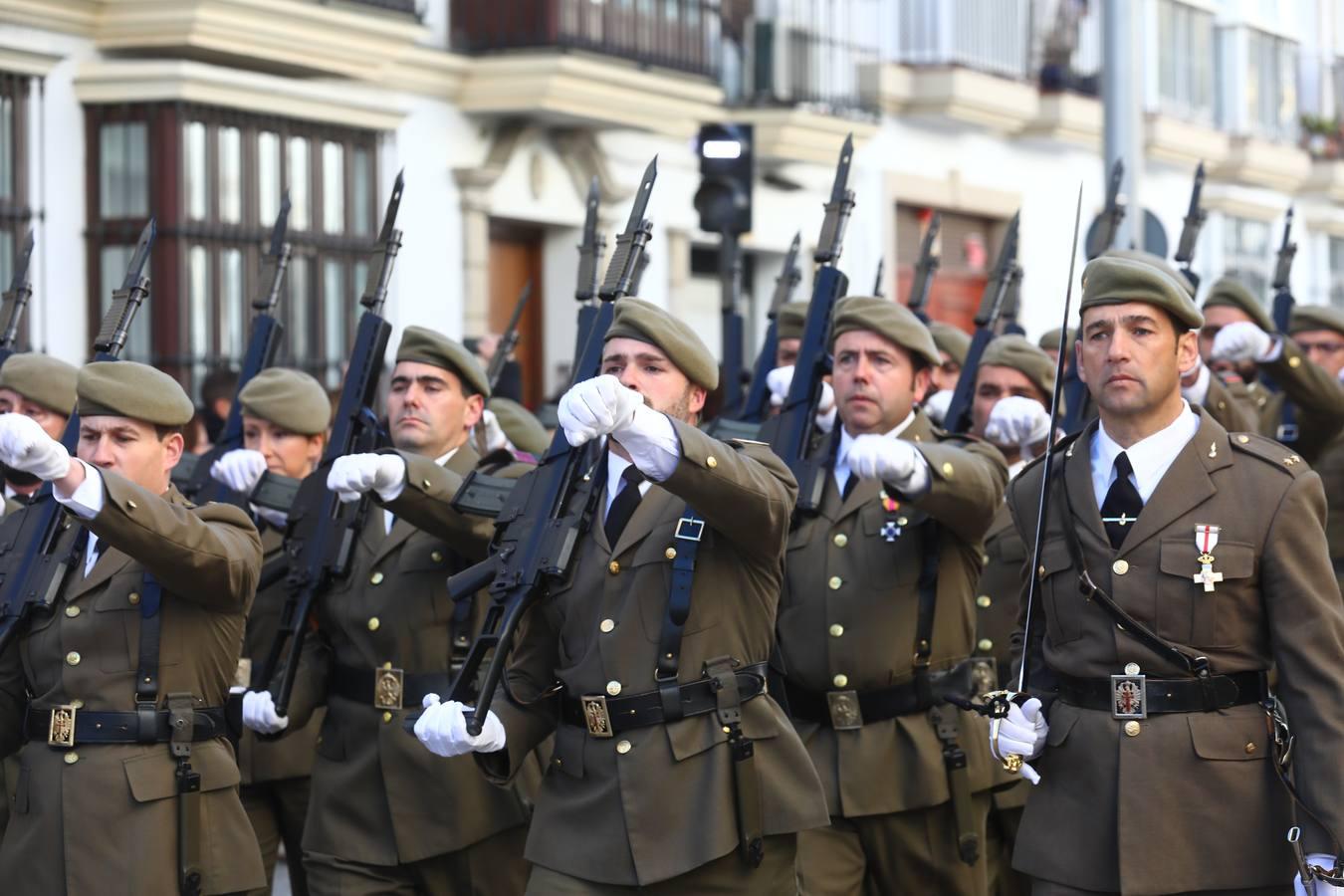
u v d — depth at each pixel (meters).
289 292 21.77
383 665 9.94
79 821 8.48
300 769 10.96
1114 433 7.72
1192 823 7.40
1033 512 7.94
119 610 8.59
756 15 28.47
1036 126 33.12
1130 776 7.43
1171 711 7.46
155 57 20.56
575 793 8.14
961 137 32.31
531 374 25.62
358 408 10.28
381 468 9.30
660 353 8.44
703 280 28.44
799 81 28.67
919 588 9.70
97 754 8.55
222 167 20.89
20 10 19.27
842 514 9.81
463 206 23.84
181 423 8.88
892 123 30.67
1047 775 7.72
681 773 7.95
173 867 8.54
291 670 9.85
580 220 25.59
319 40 21.33
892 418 9.86
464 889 9.93
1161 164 37.28
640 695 7.96
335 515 10.08
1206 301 13.22
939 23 30.97
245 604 8.72
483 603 9.98
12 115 19.45
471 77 23.80
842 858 9.75
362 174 22.64
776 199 28.81
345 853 9.96
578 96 24.03
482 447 11.80
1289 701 7.35
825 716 9.78
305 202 21.89
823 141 28.31
